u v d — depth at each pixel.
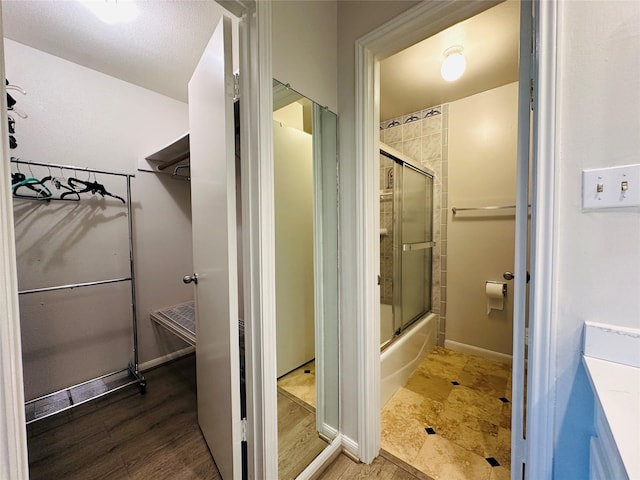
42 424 1.67
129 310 2.25
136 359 2.14
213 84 1.16
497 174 2.36
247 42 1.03
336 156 1.42
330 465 1.38
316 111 1.35
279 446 1.28
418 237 2.49
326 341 1.49
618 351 0.71
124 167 2.21
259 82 1.00
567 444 0.79
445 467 1.35
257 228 1.04
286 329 1.33
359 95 1.31
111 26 1.61
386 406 1.80
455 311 2.61
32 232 1.83
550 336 0.79
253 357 1.08
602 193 0.73
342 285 1.43
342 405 1.47
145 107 2.30
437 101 2.52
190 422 1.68
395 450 1.46
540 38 0.78
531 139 0.86
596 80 0.73
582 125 0.75
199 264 1.45
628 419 0.51
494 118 2.35
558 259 0.78
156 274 2.40
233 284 1.09
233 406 1.10
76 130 1.98
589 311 0.75
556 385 0.80
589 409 0.76
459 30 1.61
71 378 1.99
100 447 1.49
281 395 1.31
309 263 1.42
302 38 1.21
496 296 2.30
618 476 0.49
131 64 1.98
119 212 2.19
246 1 0.99
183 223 2.55
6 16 1.51
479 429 1.60
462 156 2.51
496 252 2.40
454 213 2.57
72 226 1.98
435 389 1.99
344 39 1.37
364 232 1.33
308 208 1.40
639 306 0.70
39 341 1.87
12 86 1.54
